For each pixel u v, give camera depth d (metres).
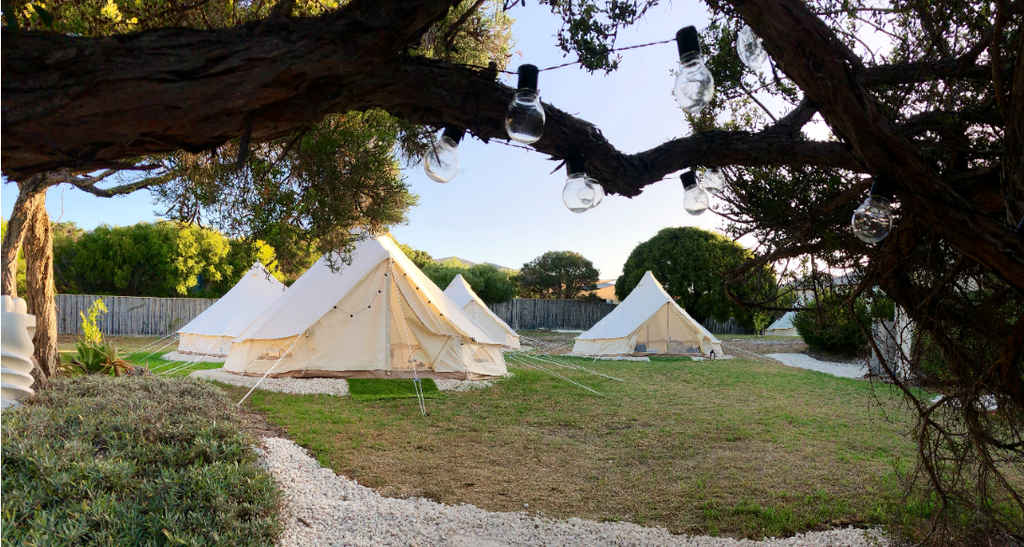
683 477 4.67
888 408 7.63
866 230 1.71
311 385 8.43
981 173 1.93
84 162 1.15
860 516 3.73
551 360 13.27
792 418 6.98
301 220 3.07
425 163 1.69
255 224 3.00
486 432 6.10
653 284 15.75
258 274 13.28
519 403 7.68
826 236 2.41
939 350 2.78
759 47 1.82
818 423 6.72
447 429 6.17
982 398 2.72
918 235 2.23
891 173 1.71
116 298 17.94
